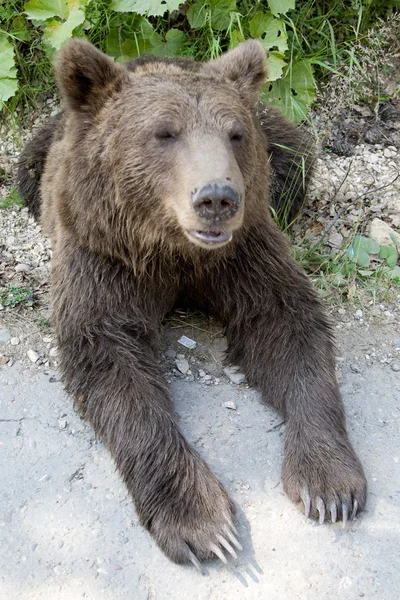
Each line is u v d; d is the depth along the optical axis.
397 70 6.11
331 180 5.61
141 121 3.48
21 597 3.01
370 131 5.94
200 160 3.27
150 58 4.50
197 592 3.03
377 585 3.07
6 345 4.30
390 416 3.91
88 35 5.79
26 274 4.85
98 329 3.81
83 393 3.69
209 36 5.86
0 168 5.69
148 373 3.74
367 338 4.44
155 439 3.41
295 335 3.91
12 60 5.54
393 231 5.25
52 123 5.14
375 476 3.56
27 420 3.82
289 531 3.27
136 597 3.01
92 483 3.50
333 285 4.80
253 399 3.98
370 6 6.21
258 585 3.06
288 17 5.82
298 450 3.50
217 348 4.32
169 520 3.17
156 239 3.67
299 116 5.76
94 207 3.70
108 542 3.22
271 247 4.06
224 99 3.57
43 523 3.30
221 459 3.62
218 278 4.10
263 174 3.93
